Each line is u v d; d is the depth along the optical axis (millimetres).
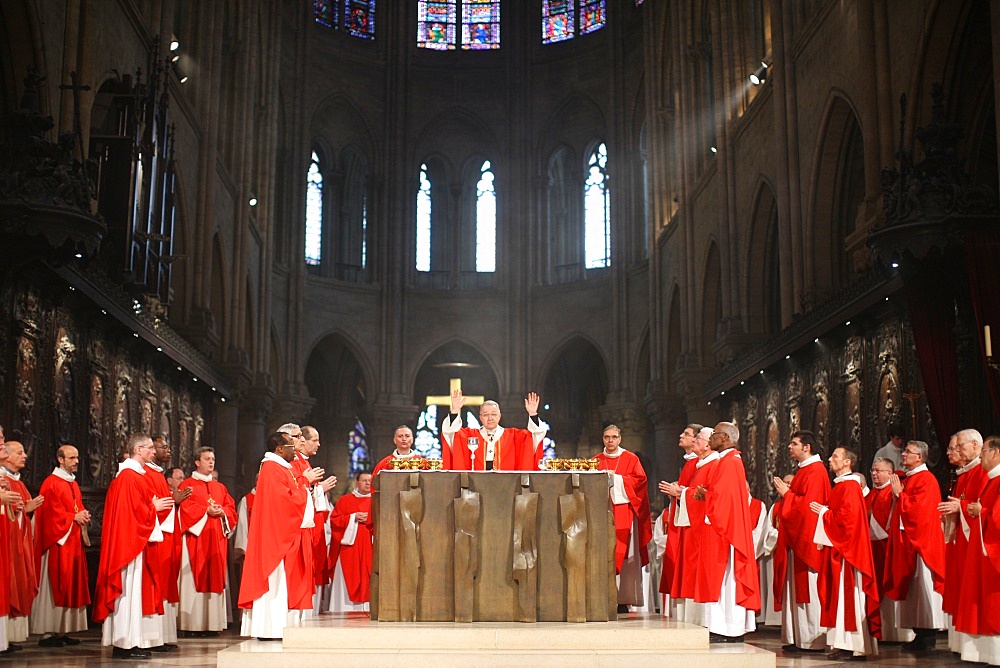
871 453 20797
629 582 14430
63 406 19328
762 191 30594
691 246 38500
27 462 17453
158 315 25250
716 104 34312
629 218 49344
